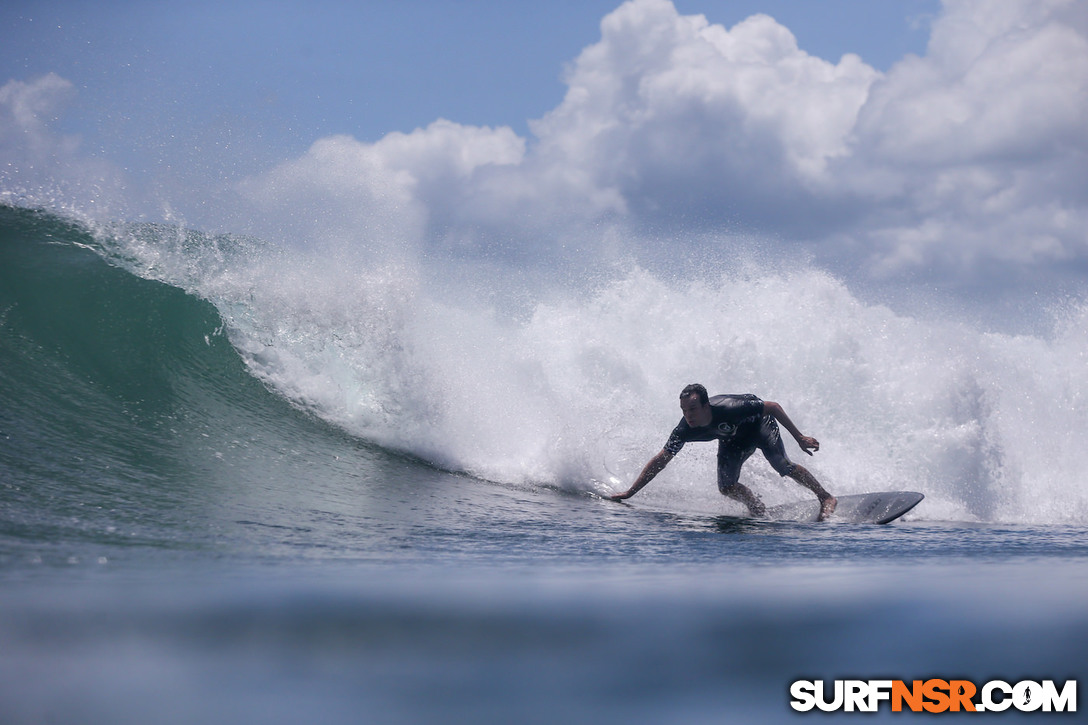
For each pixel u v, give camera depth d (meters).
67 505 14.09
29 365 20.77
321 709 3.62
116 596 7.43
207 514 14.87
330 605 6.94
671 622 6.07
